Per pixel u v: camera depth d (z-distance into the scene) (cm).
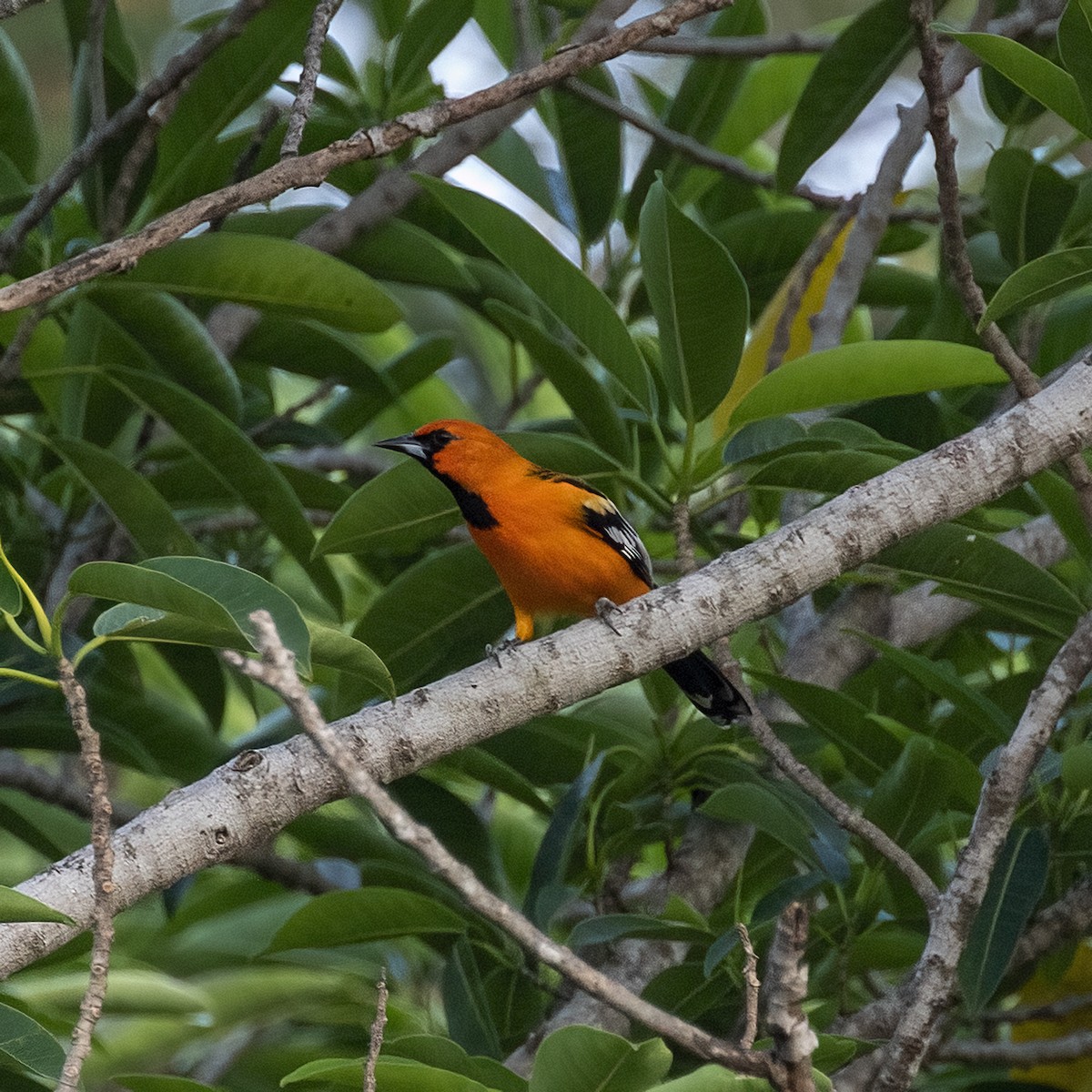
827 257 1251
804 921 500
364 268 1262
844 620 1107
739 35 1411
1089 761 832
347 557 1504
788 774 823
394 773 671
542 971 1064
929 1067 959
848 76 1186
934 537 872
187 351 1059
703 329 869
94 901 596
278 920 1224
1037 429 726
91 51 974
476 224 882
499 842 1359
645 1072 562
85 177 1084
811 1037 496
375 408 1398
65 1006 1026
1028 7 1223
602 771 1088
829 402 879
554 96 1339
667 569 1272
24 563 1245
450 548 1075
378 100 1341
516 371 1330
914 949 925
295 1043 1134
